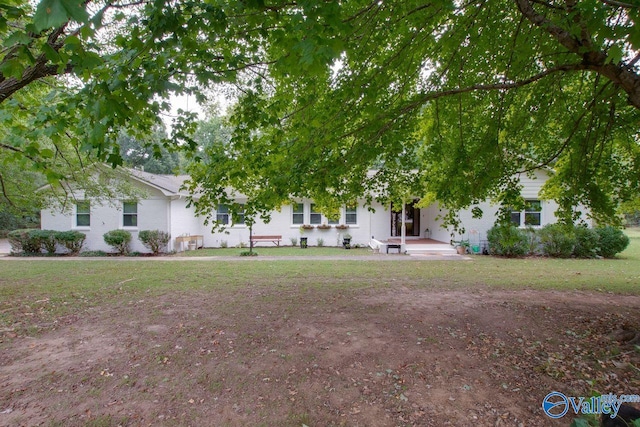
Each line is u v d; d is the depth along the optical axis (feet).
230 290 26.12
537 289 26.11
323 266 38.19
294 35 9.77
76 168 33.42
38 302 22.67
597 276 31.71
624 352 14.12
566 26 11.37
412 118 16.88
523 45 15.61
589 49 11.66
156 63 10.09
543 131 22.03
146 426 9.57
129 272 34.60
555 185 25.11
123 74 9.28
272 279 30.55
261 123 15.51
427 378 12.21
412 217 62.64
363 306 21.38
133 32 9.23
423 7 12.35
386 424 9.63
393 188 21.26
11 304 22.21
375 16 12.78
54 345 15.30
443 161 20.35
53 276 32.40
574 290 25.76
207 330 17.10
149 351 14.58
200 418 9.94
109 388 11.62
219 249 58.29
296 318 18.94
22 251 51.03
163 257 47.91
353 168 18.30
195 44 10.37
